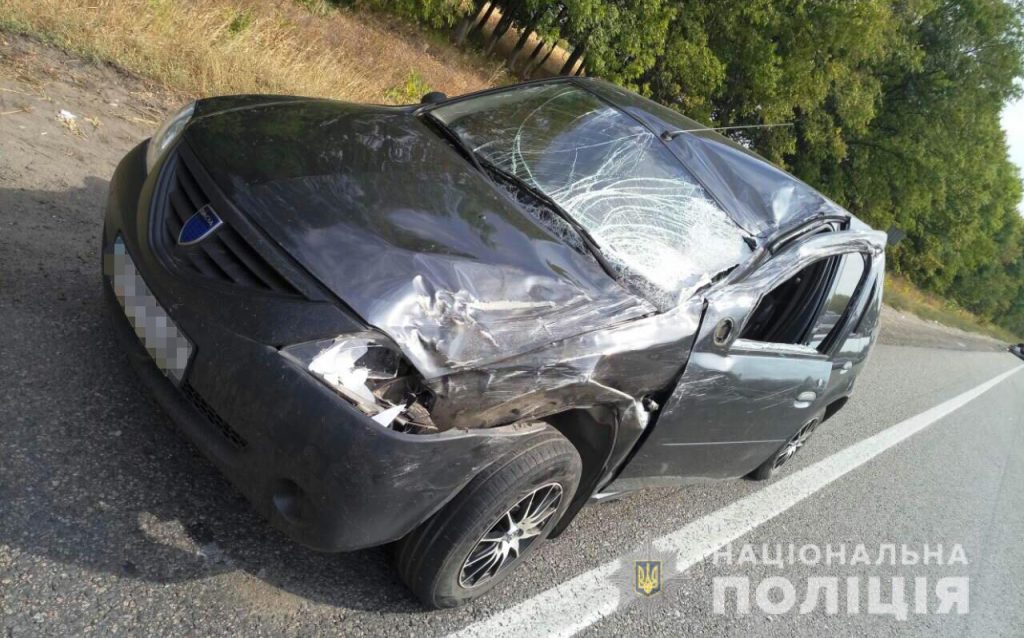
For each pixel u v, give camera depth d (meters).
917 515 5.36
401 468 1.91
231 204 2.20
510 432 2.17
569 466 2.40
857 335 4.09
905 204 31.22
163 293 2.12
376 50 10.95
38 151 3.96
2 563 1.92
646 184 3.07
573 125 3.34
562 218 2.77
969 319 42.75
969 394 11.18
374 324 1.96
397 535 2.08
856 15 21.11
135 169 2.64
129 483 2.33
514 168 2.98
